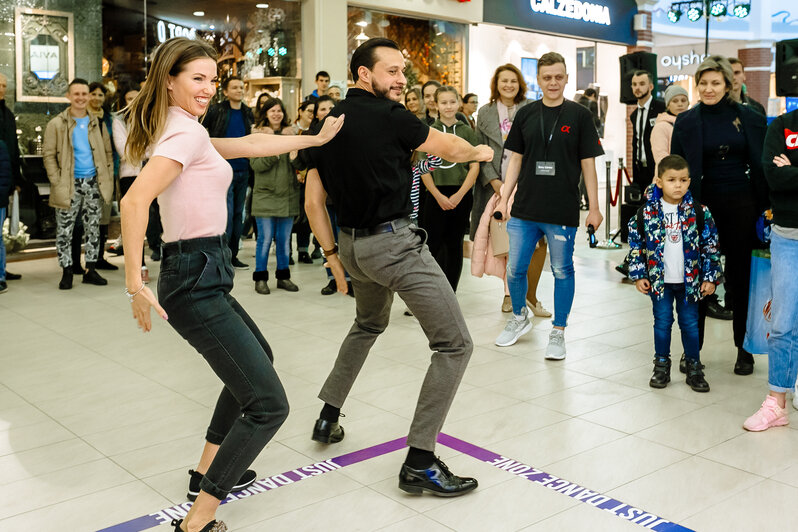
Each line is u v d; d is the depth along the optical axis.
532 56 14.48
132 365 4.82
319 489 3.13
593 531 2.78
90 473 3.30
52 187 7.06
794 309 3.64
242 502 3.02
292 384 4.43
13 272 7.95
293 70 10.48
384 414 3.94
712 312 6.00
